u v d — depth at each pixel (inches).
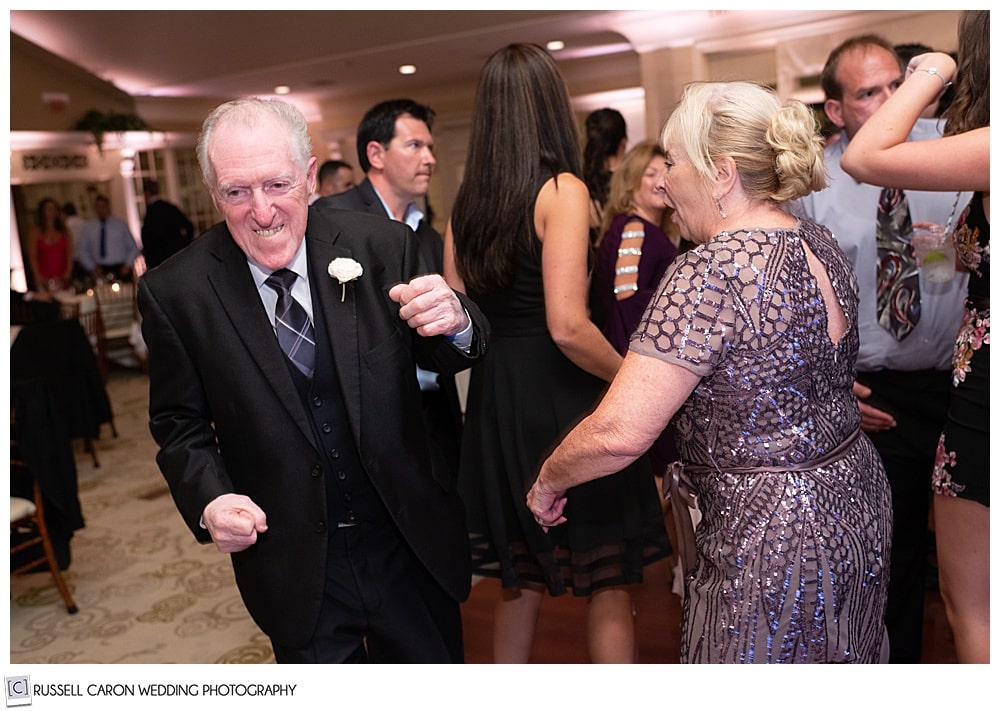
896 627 85.8
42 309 221.8
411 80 410.6
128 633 110.9
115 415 242.2
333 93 442.6
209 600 120.3
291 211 52.5
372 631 62.3
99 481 179.6
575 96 390.9
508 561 75.6
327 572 60.1
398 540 62.3
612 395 49.3
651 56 307.4
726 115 49.2
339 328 56.2
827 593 49.3
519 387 73.5
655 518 76.3
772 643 49.6
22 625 114.3
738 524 49.8
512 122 68.6
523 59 68.7
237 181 50.6
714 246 48.3
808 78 283.0
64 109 394.0
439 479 62.3
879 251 80.4
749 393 48.1
